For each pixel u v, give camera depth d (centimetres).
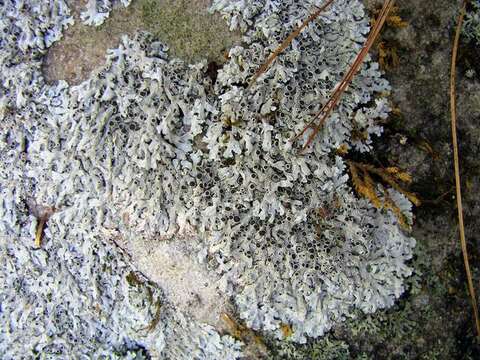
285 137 11
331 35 11
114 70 11
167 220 11
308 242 11
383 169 11
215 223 11
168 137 11
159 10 11
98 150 11
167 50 11
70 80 11
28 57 11
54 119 11
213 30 11
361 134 11
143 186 11
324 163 11
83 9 11
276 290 11
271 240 11
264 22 11
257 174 11
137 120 11
